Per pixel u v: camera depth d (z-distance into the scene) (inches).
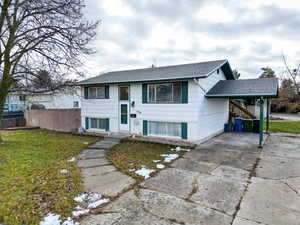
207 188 151.8
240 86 344.8
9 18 263.3
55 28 269.1
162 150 277.0
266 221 107.7
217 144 315.6
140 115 369.7
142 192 144.3
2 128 505.4
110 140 348.8
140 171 189.6
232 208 121.9
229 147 295.6
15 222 103.9
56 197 133.3
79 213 114.5
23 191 139.9
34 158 224.8
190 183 161.8
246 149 283.6
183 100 319.6
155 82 340.2
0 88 276.8
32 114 555.5
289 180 167.8
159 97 346.0
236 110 546.9
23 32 272.5
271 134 419.8
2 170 181.2
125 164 212.5
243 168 200.2
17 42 267.6
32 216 110.0
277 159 232.7
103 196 137.0
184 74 315.0
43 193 138.6
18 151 254.2
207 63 406.6
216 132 406.0
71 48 279.0
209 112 359.6
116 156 245.3
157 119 348.5
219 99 420.8
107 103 413.1
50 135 412.5
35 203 124.0
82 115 453.1
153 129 359.6
